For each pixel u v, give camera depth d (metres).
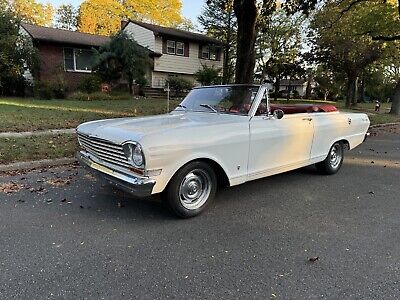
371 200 4.69
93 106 15.37
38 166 5.91
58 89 19.52
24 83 20.08
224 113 4.59
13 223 3.60
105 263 2.84
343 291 2.54
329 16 20.88
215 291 2.49
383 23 18.08
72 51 22.97
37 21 44.06
